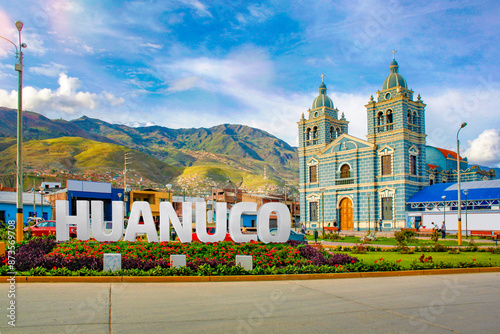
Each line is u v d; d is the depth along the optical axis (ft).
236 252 62.59
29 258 51.34
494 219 140.97
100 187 225.97
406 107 174.81
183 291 41.91
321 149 204.13
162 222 68.69
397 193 171.01
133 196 240.32
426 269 59.62
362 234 168.66
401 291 42.96
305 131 213.25
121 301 36.24
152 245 63.87
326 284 47.85
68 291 40.86
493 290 43.91
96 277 47.57
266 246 65.92
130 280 48.01
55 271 48.83
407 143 173.06
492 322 30.14
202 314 31.65
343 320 30.27
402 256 79.87
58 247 62.18
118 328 27.50
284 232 69.97
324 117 204.33
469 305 35.91
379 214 176.55
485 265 63.77
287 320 30.17
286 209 70.49
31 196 206.39
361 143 184.96
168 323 28.91
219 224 68.18
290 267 55.11
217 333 26.68
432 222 151.74
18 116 70.69
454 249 93.09
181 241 67.21
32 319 29.37
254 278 50.55
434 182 215.31
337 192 192.65
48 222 113.80
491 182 156.97
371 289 44.24
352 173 186.91
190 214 67.87
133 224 68.28
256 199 329.93
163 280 48.60
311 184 205.87
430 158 226.99
